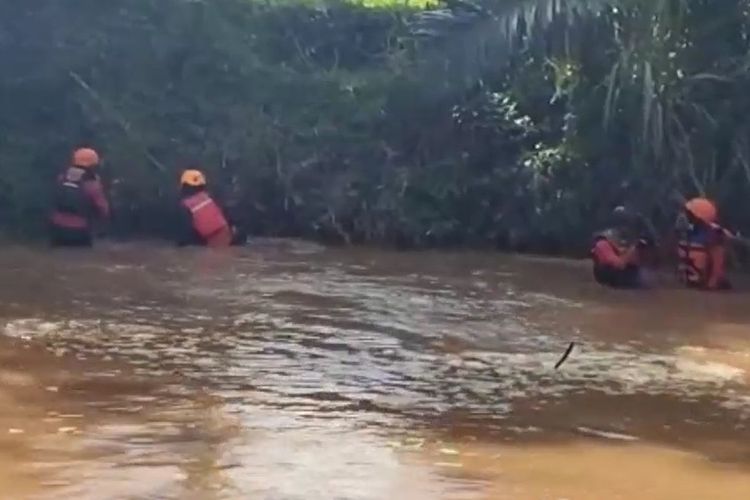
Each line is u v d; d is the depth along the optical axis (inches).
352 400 245.9
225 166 612.1
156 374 265.9
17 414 227.1
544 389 261.7
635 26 520.1
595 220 554.6
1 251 515.5
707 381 274.1
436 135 604.7
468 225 586.9
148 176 603.2
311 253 542.6
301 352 296.2
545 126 587.5
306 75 645.3
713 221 455.5
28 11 642.8
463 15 548.7
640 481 195.5
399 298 396.5
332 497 182.1
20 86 630.5
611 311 380.2
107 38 638.5
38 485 183.9
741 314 380.8
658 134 520.4
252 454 203.6
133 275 437.7
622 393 259.6
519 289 430.0
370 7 693.9
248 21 678.5
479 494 185.3
